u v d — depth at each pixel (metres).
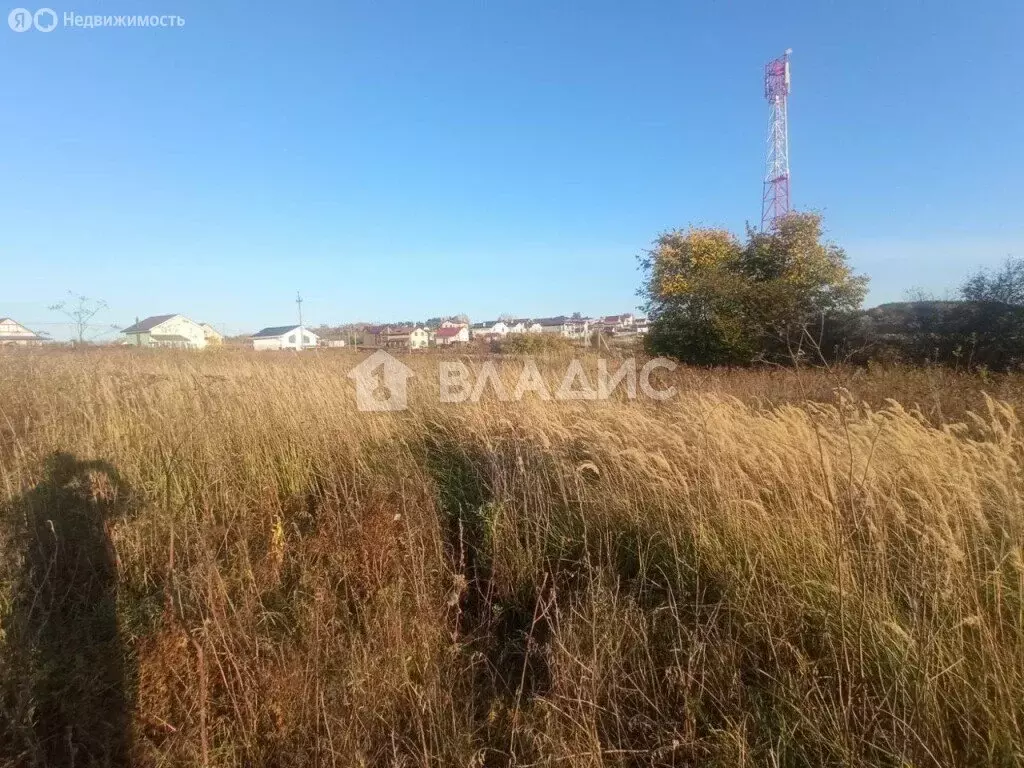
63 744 2.51
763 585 3.10
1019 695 2.27
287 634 3.18
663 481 3.82
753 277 19.70
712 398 5.98
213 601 3.16
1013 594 2.63
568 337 27.48
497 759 2.51
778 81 30.50
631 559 3.67
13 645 2.88
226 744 2.54
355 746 2.46
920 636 2.49
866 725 2.32
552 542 3.97
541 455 4.82
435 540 3.95
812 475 3.53
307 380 7.95
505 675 3.00
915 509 3.18
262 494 4.88
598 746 2.29
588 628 2.92
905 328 15.71
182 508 4.52
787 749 2.29
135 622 3.25
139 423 5.80
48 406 6.38
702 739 2.39
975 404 6.89
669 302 19.41
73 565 3.75
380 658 2.94
